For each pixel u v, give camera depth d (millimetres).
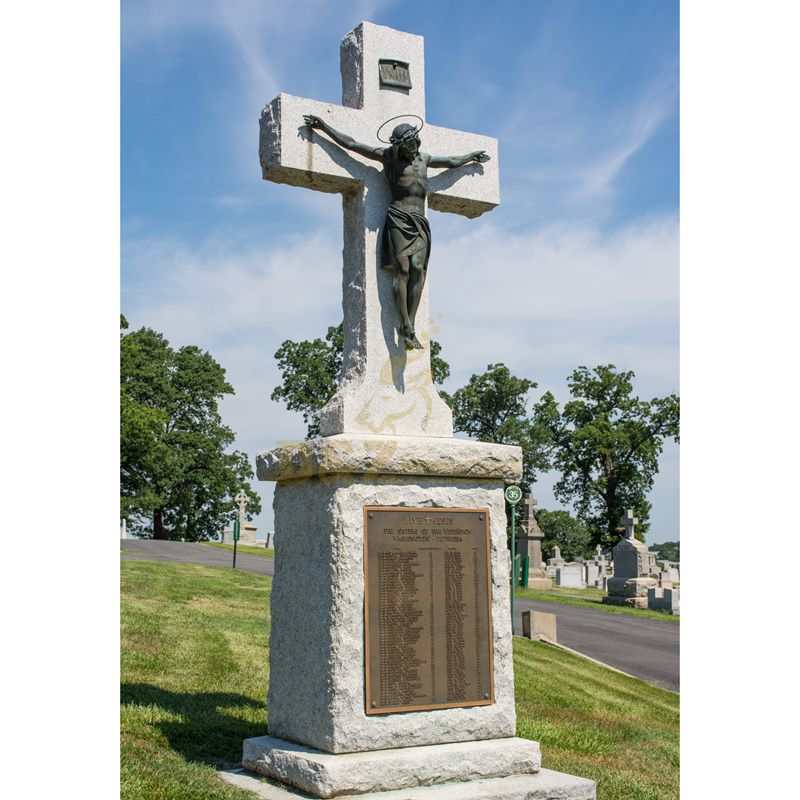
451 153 8039
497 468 7148
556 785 6430
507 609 7086
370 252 7457
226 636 13227
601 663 17000
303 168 7277
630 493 63688
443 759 6355
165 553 39625
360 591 6484
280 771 6348
